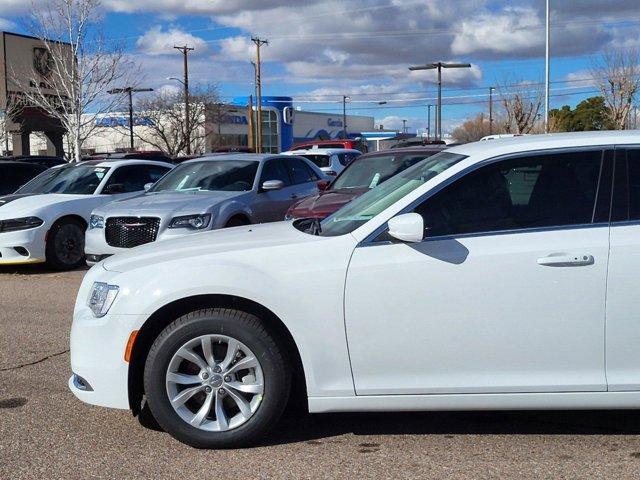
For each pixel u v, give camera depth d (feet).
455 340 13.70
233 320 13.89
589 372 13.70
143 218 30.45
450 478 12.93
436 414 16.16
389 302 13.69
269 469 13.39
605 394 13.71
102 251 31.24
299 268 13.87
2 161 46.75
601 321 13.53
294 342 14.08
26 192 40.34
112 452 14.24
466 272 13.60
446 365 13.79
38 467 13.60
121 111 157.89
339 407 13.99
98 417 16.11
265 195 34.27
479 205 14.11
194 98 175.01
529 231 13.83
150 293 13.89
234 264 13.98
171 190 34.76
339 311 13.76
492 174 14.26
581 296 13.50
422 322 13.70
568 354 13.64
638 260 13.43
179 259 14.37
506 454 13.98
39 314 26.37
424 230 13.94
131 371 14.19
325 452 14.17
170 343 13.92
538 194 14.11
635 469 13.21
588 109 148.66
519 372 13.76
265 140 212.64
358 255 13.85
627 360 13.61
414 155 33.71
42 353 21.24
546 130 90.17
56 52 92.63
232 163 35.55
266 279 13.82
